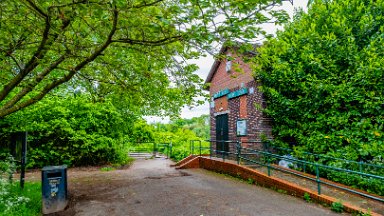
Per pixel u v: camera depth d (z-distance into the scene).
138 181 10.05
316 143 9.59
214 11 4.25
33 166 13.92
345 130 8.98
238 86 13.64
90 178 11.01
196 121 50.53
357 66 8.92
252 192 7.89
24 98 12.36
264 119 11.75
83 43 5.62
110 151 15.95
